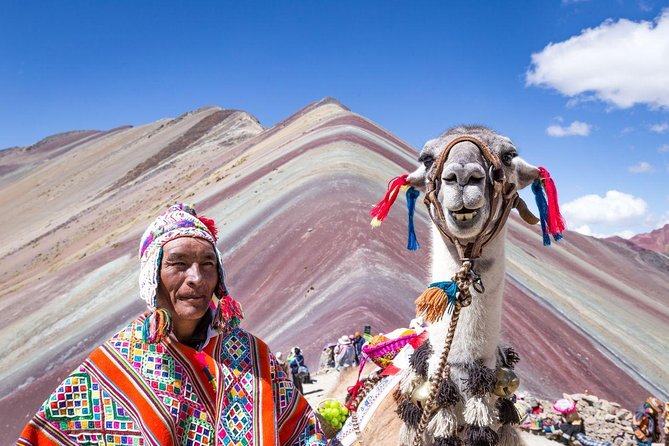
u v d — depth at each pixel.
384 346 4.15
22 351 45.47
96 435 2.31
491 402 3.29
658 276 74.81
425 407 3.15
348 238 35.03
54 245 91.12
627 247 83.25
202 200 59.94
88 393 2.34
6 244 104.12
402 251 33.50
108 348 2.44
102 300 50.66
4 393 38.56
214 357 2.55
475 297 3.30
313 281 32.12
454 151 3.16
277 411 2.62
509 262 40.69
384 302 25.83
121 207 97.81
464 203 3.01
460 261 3.36
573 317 35.62
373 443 3.88
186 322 2.56
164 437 2.32
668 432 5.16
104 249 63.41
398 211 39.28
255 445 2.44
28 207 126.19
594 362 29.02
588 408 10.66
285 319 28.73
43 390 37.91
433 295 2.99
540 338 29.31
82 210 106.81
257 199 49.97
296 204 44.12
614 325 39.00
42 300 52.91
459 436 3.28
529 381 23.81
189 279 2.48
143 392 2.37
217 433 2.43
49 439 2.28
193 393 2.45
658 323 46.03
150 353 2.44
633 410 25.84
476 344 3.29
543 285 40.66
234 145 117.50
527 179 3.52
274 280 34.66
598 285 51.88
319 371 19.55
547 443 9.62
